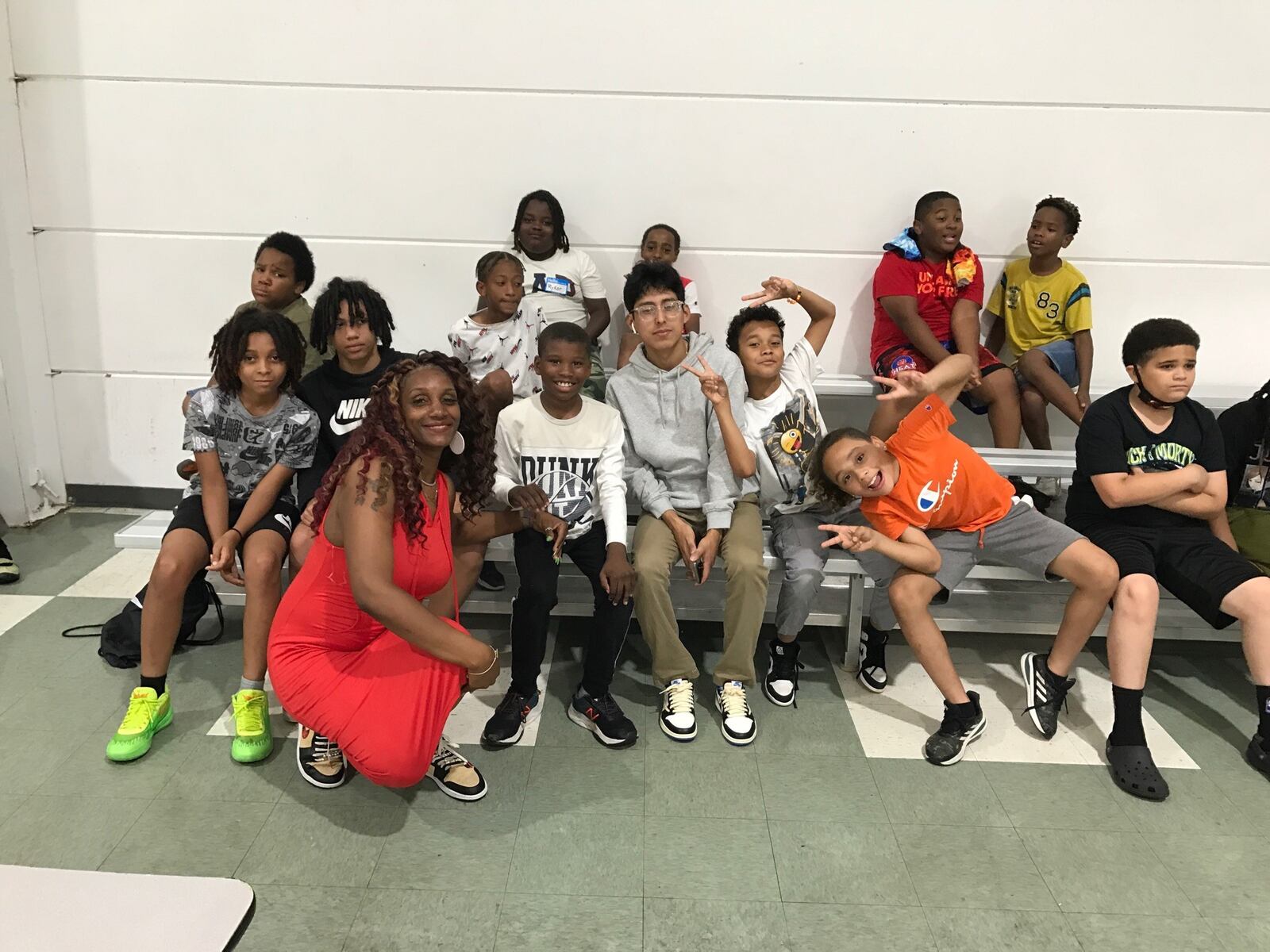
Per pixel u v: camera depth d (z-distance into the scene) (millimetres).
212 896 894
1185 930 1715
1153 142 3291
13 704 2346
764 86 3236
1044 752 2271
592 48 3197
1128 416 2377
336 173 3336
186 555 2207
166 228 3406
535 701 2330
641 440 2488
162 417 3629
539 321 3043
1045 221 3213
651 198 3352
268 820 1951
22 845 1851
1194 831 1990
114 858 1823
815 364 2773
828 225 3385
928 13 3162
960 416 3611
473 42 3193
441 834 1927
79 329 3527
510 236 3398
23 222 3396
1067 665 2320
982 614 2609
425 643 1762
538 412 2400
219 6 3174
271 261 2951
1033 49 3197
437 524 1921
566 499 2344
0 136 3281
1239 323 3504
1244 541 2469
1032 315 3357
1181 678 2645
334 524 1832
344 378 2502
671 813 2012
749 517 2457
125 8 3182
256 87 3256
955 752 2203
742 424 2518
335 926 1677
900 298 3201
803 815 2016
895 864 1871
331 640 1907
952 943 1675
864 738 2312
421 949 1632
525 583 2250
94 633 2713
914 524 2273
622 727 2244
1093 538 2400
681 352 2498
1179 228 3395
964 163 3316
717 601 2643
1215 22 3164
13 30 3213
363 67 3225
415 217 3379
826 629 2891
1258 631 2152
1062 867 1872
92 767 2105
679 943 1659
